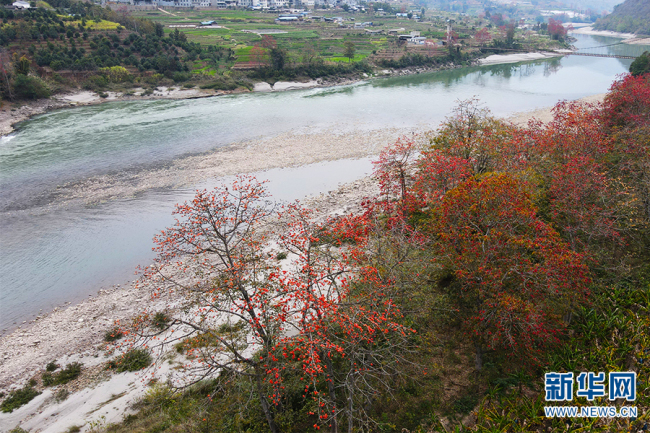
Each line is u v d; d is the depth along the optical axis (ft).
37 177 159.43
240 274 56.39
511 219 59.82
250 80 345.92
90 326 86.99
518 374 59.47
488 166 100.89
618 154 100.17
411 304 63.10
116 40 350.84
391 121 228.02
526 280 55.77
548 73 391.86
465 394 59.47
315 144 192.34
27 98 264.11
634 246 78.84
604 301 67.00
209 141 199.31
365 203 102.78
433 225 69.41
